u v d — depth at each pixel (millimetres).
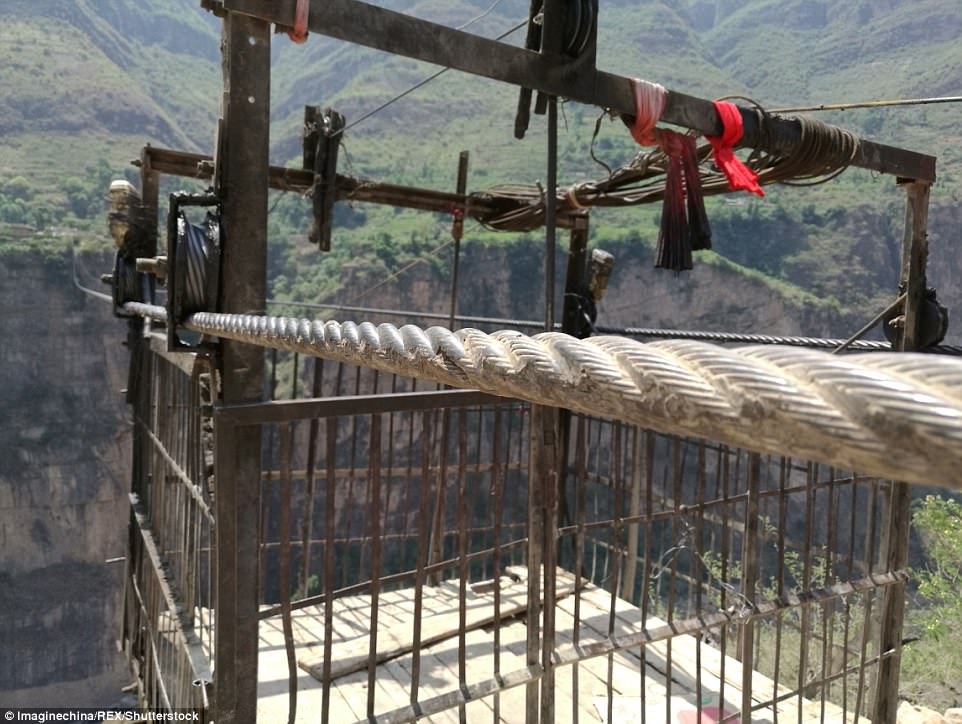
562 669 4316
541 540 3027
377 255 58031
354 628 4605
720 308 57438
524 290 56938
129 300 5047
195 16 142125
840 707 4266
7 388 44969
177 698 3729
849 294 62406
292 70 133125
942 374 504
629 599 5227
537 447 3008
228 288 2492
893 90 87625
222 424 2488
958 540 11055
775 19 129625
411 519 27531
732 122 3426
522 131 3229
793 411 546
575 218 5941
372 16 2543
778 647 3455
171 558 3914
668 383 655
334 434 2596
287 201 75375
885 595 4035
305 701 3857
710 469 15484
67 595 44500
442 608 4879
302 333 1520
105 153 77250
